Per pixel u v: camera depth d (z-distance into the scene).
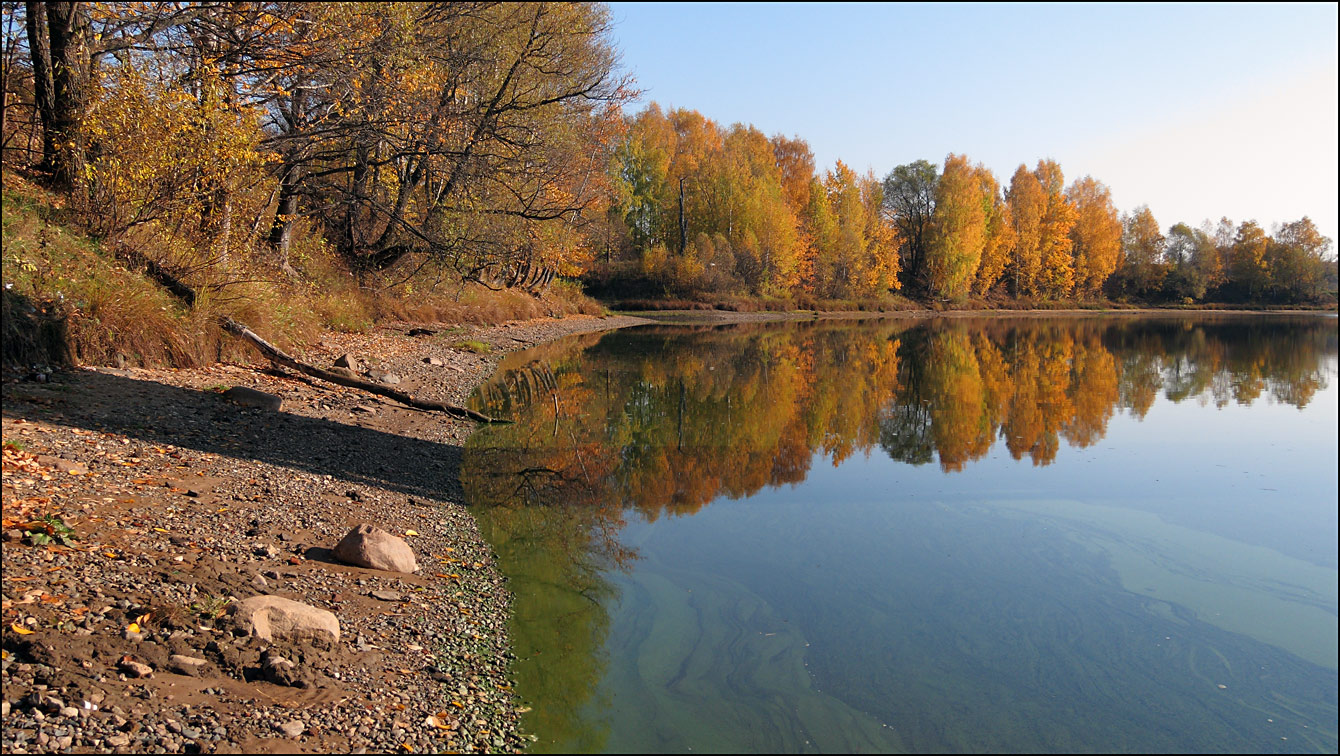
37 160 11.48
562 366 20.12
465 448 10.06
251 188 13.55
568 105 20.42
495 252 18.83
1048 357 26.67
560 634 5.18
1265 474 10.30
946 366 23.56
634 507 8.23
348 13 13.58
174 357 10.02
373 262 20.33
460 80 17.73
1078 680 4.98
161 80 11.41
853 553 7.11
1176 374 21.95
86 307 8.91
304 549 5.58
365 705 3.87
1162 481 9.88
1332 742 4.36
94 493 5.61
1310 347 31.31
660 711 4.41
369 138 15.24
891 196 67.25
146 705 3.45
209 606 4.31
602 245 50.12
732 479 9.66
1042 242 69.12
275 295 13.12
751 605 5.91
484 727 3.97
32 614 3.83
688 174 56.03
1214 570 6.88
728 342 30.58
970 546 7.39
